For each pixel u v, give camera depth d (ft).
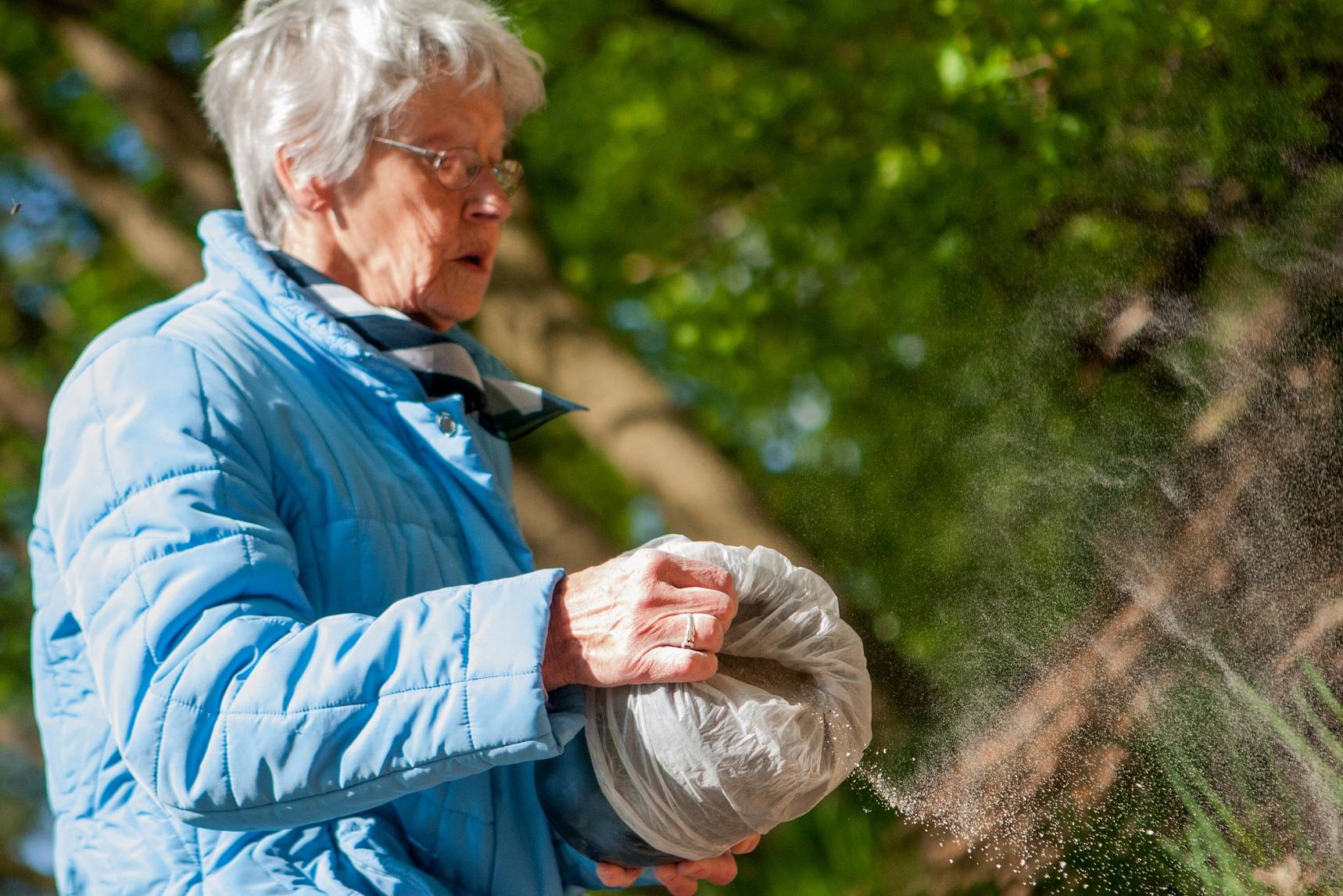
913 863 8.86
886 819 9.41
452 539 5.36
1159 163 10.94
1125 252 10.61
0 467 26.53
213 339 5.15
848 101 18.79
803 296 20.01
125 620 4.40
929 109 15.71
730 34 20.61
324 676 4.25
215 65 6.28
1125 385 9.31
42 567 5.29
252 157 6.14
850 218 18.44
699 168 22.21
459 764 4.25
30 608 26.68
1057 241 11.91
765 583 4.93
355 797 4.28
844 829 9.55
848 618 8.38
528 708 4.22
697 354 22.02
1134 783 6.22
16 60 23.53
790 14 19.70
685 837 4.75
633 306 23.34
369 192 5.95
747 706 4.55
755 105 20.20
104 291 26.78
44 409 20.63
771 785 4.54
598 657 4.42
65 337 27.04
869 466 10.74
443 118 5.96
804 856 9.76
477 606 4.41
